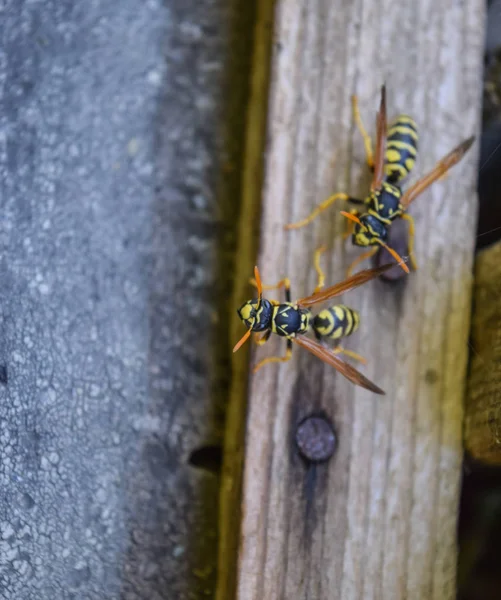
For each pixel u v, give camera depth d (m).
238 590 0.23
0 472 0.24
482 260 0.24
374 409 0.23
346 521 0.23
